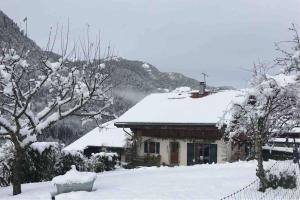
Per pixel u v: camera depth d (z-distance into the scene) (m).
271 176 14.16
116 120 35.88
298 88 13.77
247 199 12.59
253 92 14.34
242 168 20.98
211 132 32.16
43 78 16.19
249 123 14.68
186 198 12.70
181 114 34.19
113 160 27.81
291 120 14.81
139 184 15.57
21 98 15.95
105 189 14.56
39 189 16.16
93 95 16.92
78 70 17.11
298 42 12.92
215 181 15.87
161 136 34.62
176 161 33.69
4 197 14.73
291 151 26.12
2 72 15.28
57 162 22.31
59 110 16.50
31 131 16.22
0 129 16.31
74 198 12.98
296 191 13.78
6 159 20.39
